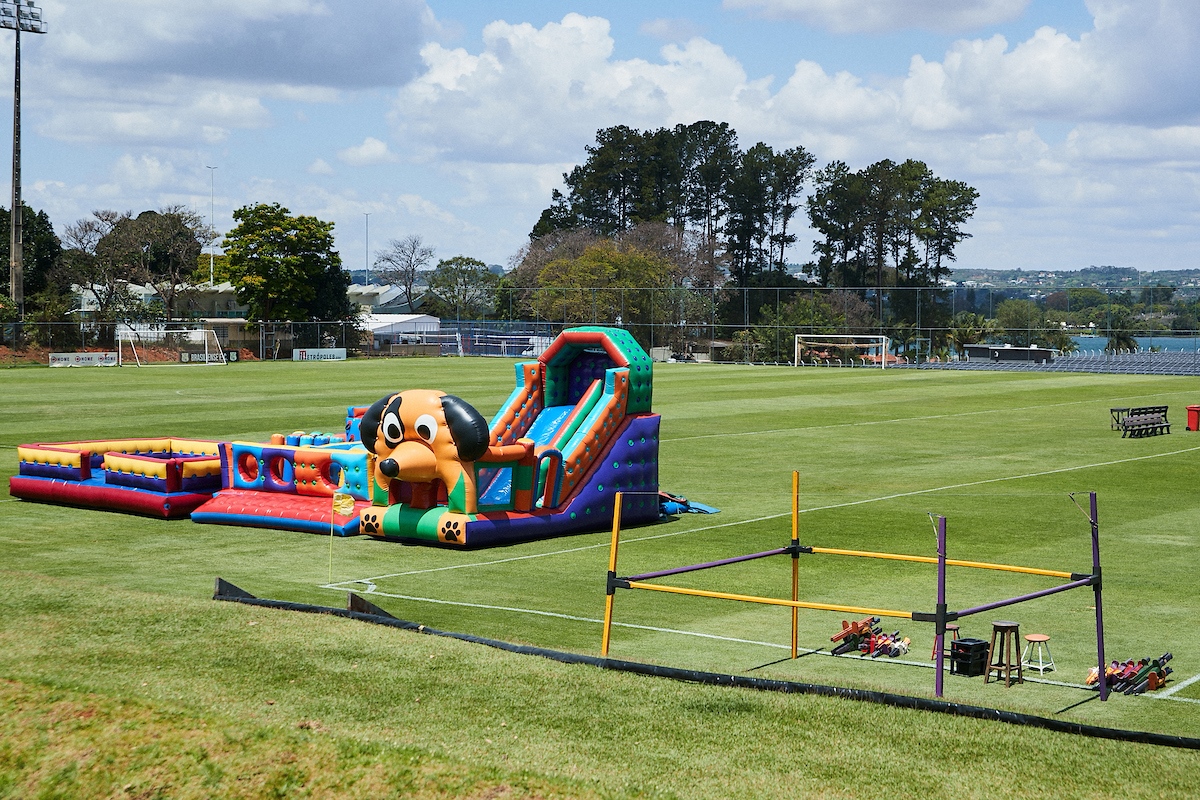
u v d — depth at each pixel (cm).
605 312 10462
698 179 15212
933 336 9000
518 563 1886
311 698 1020
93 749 888
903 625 1522
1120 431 3956
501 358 9769
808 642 1438
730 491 2680
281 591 1650
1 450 3231
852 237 14212
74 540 2030
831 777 888
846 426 4094
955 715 1045
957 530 2183
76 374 6800
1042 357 8581
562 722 991
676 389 5831
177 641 1179
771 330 9375
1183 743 987
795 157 14788
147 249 12231
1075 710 1173
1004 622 1395
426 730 954
